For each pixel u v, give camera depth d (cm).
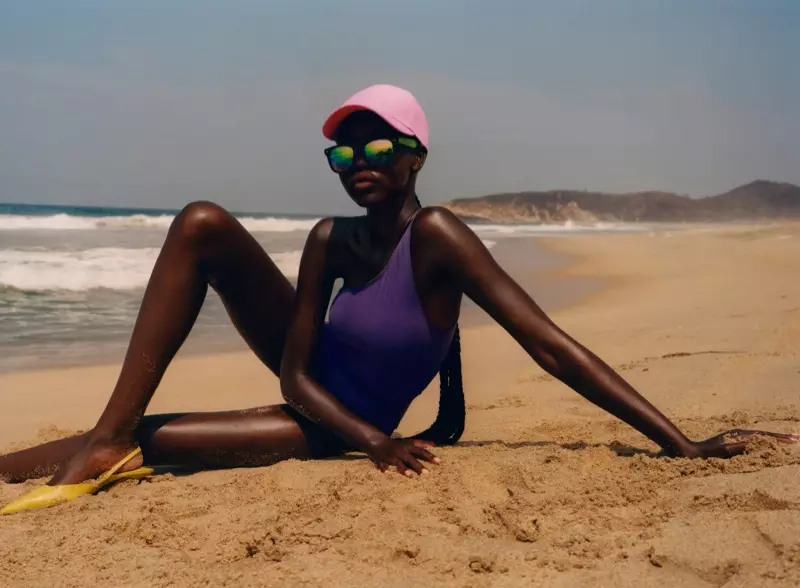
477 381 634
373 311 358
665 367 615
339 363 377
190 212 361
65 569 259
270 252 1833
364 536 275
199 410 554
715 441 344
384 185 348
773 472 302
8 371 673
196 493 329
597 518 279
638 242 2680
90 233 2408
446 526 282
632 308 1071
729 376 557
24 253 1526
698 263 1798
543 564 246
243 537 275
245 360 747
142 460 355
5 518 311
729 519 263
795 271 1448
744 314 882
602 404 352
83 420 517
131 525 294
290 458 377
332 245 372
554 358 350
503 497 308
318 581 242
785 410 450
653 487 307
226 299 387
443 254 347
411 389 382
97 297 1093
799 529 249
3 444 455
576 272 1681
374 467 350
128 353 358
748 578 228
